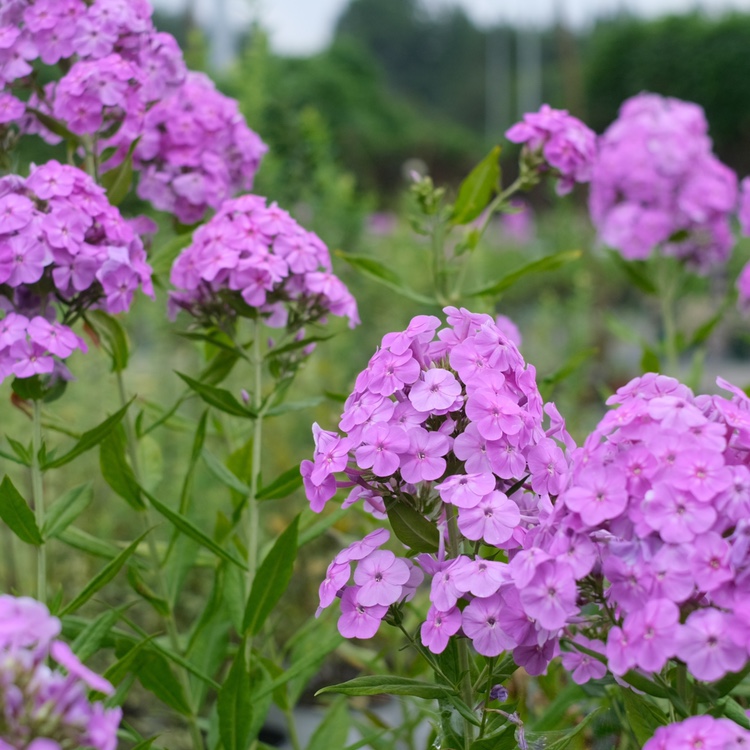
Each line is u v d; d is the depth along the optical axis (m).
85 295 3.23
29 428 5.07
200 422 3.47
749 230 5.59
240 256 3.45
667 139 5.91
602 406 8.55
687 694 2.24
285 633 5.46
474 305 4.45
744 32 28.72
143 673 3.47
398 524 2.31
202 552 3.96
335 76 35.25
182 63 4.01
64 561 5.05
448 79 87.31
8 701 1.71
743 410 2.29
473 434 2.27
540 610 2.06
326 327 3.71
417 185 4.43
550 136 4.41
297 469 3.42
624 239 5.91
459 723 2.40
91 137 3.90
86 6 3.79
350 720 3.78
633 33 30.33
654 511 2.04
